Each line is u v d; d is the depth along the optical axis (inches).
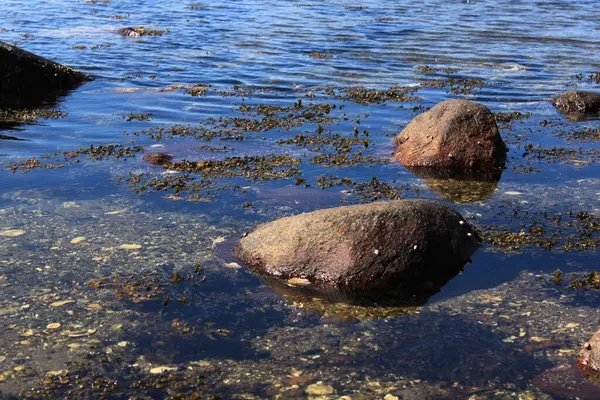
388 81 830.5
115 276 336.8
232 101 725.9
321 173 498.6
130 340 283.7
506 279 336.2
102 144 565.3
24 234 382.6
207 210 422.0
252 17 1328.7
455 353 275.3
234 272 342.0
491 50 1018.7
